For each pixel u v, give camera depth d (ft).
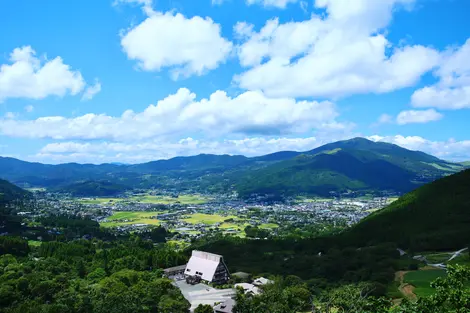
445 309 202.80
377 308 241.35
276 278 624.59
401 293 567.18
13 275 572.10
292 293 472.44
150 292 501.97
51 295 511.40
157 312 476.54
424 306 204.54
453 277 206.18
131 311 442.50
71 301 473.67
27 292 518.37
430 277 631.15
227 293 602.44
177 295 522.88
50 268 648.79
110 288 516.73
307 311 424.46
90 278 631.56
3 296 483.92
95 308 455.63
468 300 194.70
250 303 447.01
